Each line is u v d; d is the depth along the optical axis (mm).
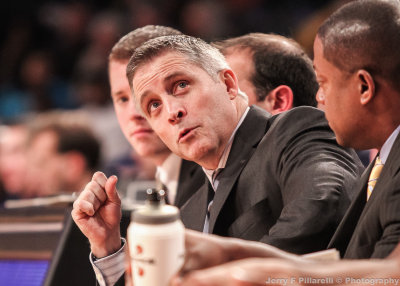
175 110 4742
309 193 4508
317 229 4375
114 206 4633
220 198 4996
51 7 19938
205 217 5270
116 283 4547
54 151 10523
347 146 4246
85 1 19641
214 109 4848
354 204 4332
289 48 6379
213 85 4875
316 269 2764
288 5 16859
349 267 2807
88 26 19016
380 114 4027
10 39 19594
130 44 6547
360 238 3939
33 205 6961
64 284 5922
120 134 15039
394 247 3502
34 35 19688
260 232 4820
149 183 9594
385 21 3961
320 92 4305
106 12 18891
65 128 10617
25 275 6535
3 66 19141
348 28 4031
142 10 17672
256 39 6418
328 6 14758
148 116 4969
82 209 4551
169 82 4789
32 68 18031
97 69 16359
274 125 5109
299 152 4797
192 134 4773
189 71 4797
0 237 6777
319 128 4969
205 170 5242
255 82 6230
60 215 6770
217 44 6527
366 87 4000
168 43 4875
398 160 3826
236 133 5113
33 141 10750
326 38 4125
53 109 17453
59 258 5996
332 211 4445
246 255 3326
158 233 3043
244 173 5023
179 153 4918
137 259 3086
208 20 16719
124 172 11641
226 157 5086
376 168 4254
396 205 3635
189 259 3240
